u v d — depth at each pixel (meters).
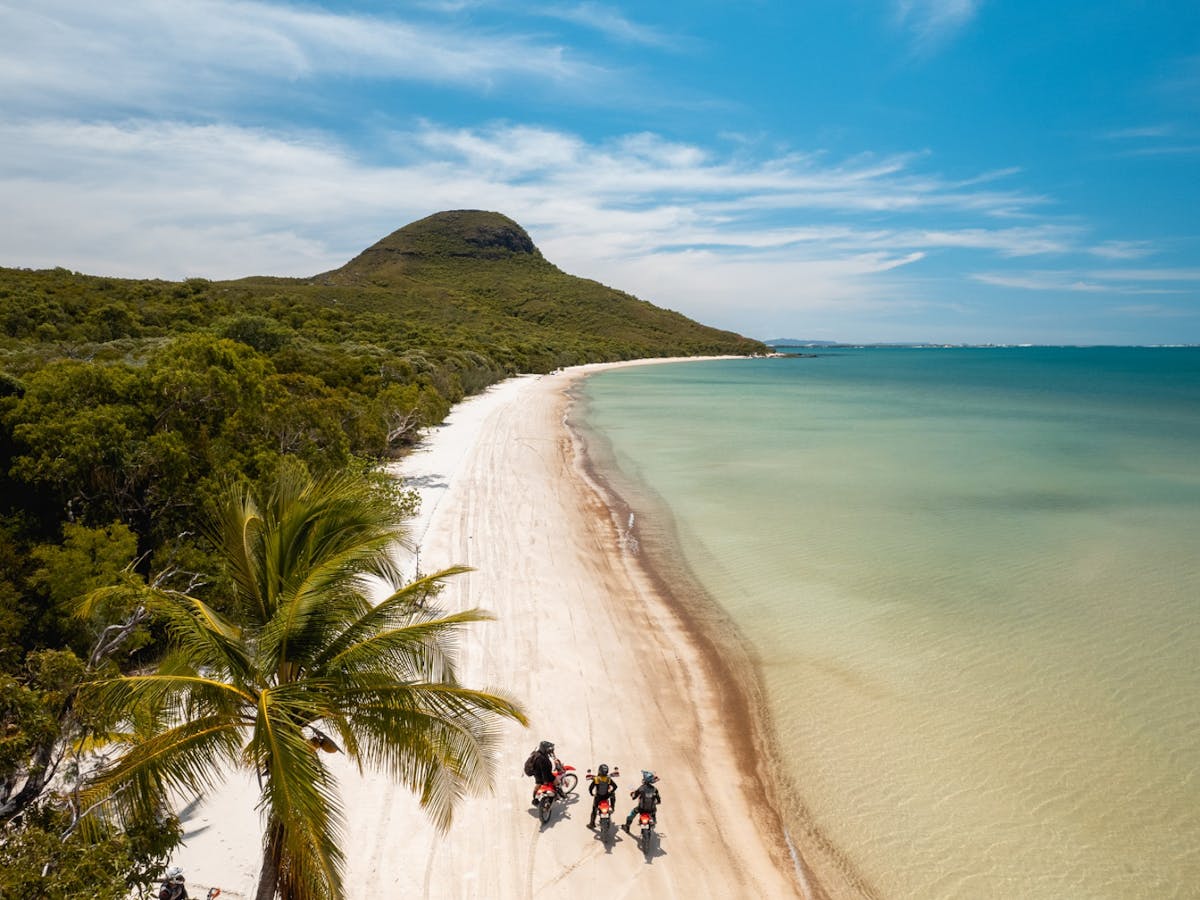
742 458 42.50
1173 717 13.83
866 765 12.41
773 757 12.63
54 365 20.05
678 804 11.33
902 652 16.58
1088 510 30.03
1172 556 23.61
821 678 15.37
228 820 10.29
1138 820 11.02
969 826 10.92
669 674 15.42
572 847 10.22
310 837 6.32
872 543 25.05
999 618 18.50
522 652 16.06
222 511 9.23
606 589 20.23
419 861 9.77
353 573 8.48
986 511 29.72
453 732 7.61
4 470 16.59
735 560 23.09
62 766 9.16
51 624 13.29
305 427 25.59
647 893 9.48
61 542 16.41
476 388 79.75
